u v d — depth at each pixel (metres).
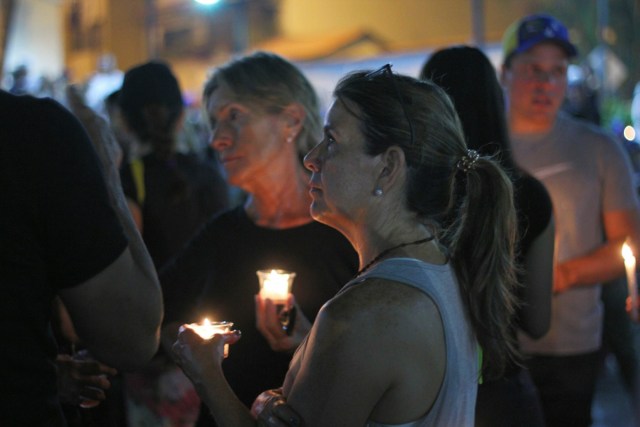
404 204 2.05
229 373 2.99
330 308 1.93
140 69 4.31
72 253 1.98
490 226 2.14
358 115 2.04
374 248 2.07
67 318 2.95
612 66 16.73
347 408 1.88
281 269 3.00
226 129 3.04
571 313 4.06
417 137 2.03
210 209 4.38
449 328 1.98
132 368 2.26
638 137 10.33
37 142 1.96
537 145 4.25
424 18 32.12
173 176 4.21
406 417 1.92
